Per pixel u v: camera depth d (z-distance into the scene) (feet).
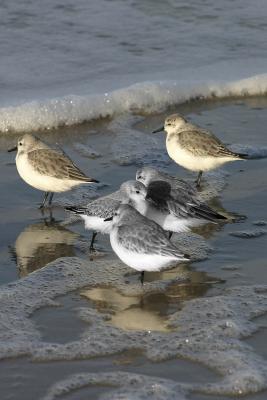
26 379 34.45
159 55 73.77
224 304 40.57
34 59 71.10
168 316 39.81
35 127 62.75
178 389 33.88
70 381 34.32
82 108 64.49
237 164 57.72
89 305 40.68
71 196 53.06
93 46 73.82
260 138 61.11
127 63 71.97
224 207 51.39
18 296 41.22
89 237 48.37
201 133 55.67
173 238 47.67
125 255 41.91
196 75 70.90
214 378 34.73
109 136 62.28
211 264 44.80
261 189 53.88
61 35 74.79
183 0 81.51
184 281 43.11
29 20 76.28
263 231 48.39
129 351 36.63
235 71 72.02
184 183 48.75
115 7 79.97
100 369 35.27
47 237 48.03
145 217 42.80
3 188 53.57
